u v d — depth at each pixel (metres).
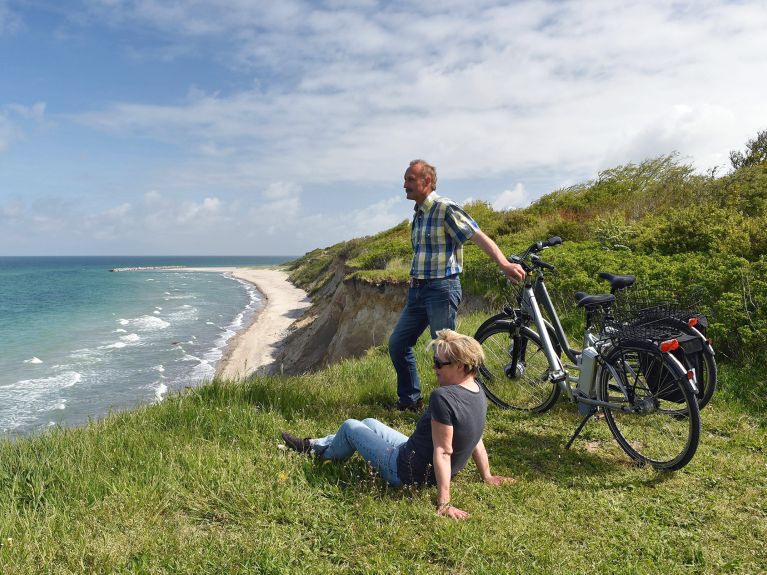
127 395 18.36
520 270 4.46
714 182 13.55
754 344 6.23
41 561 2.60
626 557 2.81
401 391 5.25
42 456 3.76
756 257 8.41
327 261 61.94
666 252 10.39
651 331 3.99
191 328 35.50
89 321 38.94
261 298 58.94
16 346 28.19
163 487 3.35
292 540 2.83
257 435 4.27
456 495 3.40
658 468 3.91
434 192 4.71
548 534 2.99
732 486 3.65
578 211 17.52
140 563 2.61
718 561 2.78
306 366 21.48
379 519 3.10
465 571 2.64
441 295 4.69
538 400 5.13
